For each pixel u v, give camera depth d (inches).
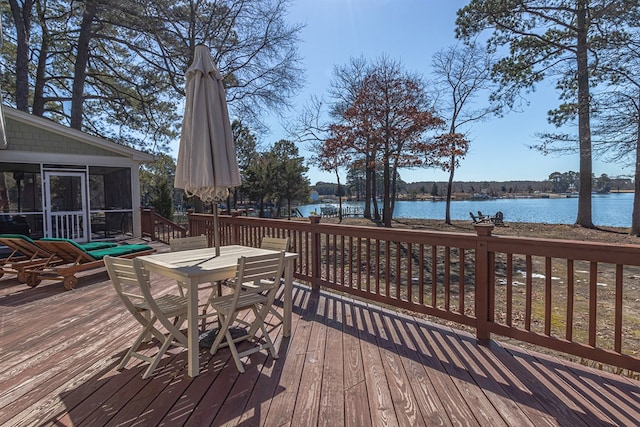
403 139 523.2
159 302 103.8
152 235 372.5
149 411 75.2
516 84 552.7
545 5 490.9
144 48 502.6
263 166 786.8
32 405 77.5
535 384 86.3
